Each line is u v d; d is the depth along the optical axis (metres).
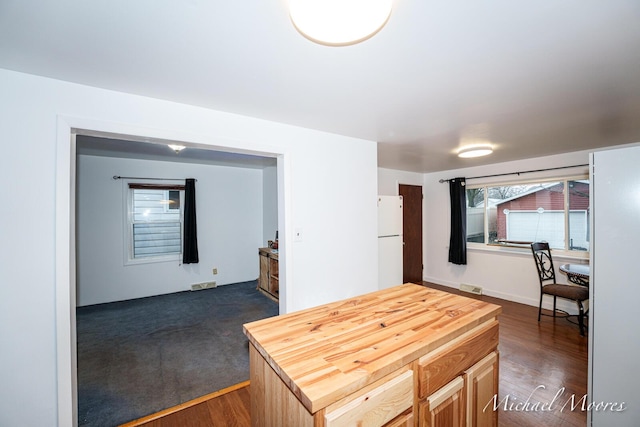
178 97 1.78
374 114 2.11
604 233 1.60
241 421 1.80
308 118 2.21
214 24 1.06
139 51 1.25
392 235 3.75
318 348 1.02
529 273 3.94
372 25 0.88
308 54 1.29
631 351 1.51
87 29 1.08
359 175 2.85
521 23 1.06
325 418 0.77
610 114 2.11
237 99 1.82
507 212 4.23
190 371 2.36
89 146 3.47
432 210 5.21
